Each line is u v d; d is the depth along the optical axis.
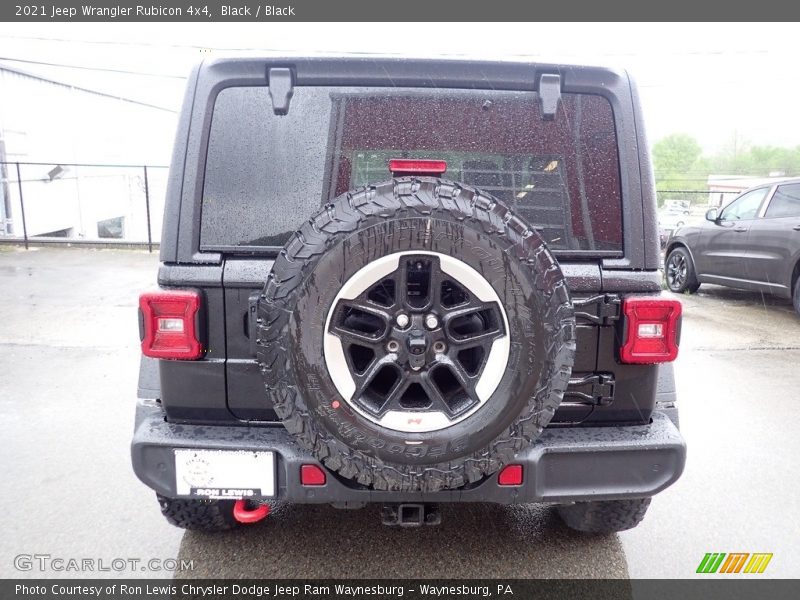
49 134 16.36
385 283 1.98
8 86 14.59
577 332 2.14
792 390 4.96
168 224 2.09
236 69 2.11
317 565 2.57
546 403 1.86
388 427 1.85
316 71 2.12
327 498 2.02
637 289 2.12
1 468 3.44
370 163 2.19
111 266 10.27
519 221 1.82
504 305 1.81
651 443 2.10
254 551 2.67
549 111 2.13
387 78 2.13
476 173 2.21
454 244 1.78
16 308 7.38
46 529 2.84
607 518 2.60
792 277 7.16
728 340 6.51
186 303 2.04
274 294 1.81
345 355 1.85
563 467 2.08
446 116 2.19
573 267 2.12
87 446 3.74
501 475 2.03
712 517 3.03
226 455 2.04
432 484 1.89
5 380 4.98
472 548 2.71
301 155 2.16
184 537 2.77
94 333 6.41
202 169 2.11
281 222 2.15
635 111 2.17
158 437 2.07
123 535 2.79
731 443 3.92
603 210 2.20
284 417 1.86
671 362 2.33
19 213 14.70
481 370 1.86
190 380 2.13
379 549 2.69
